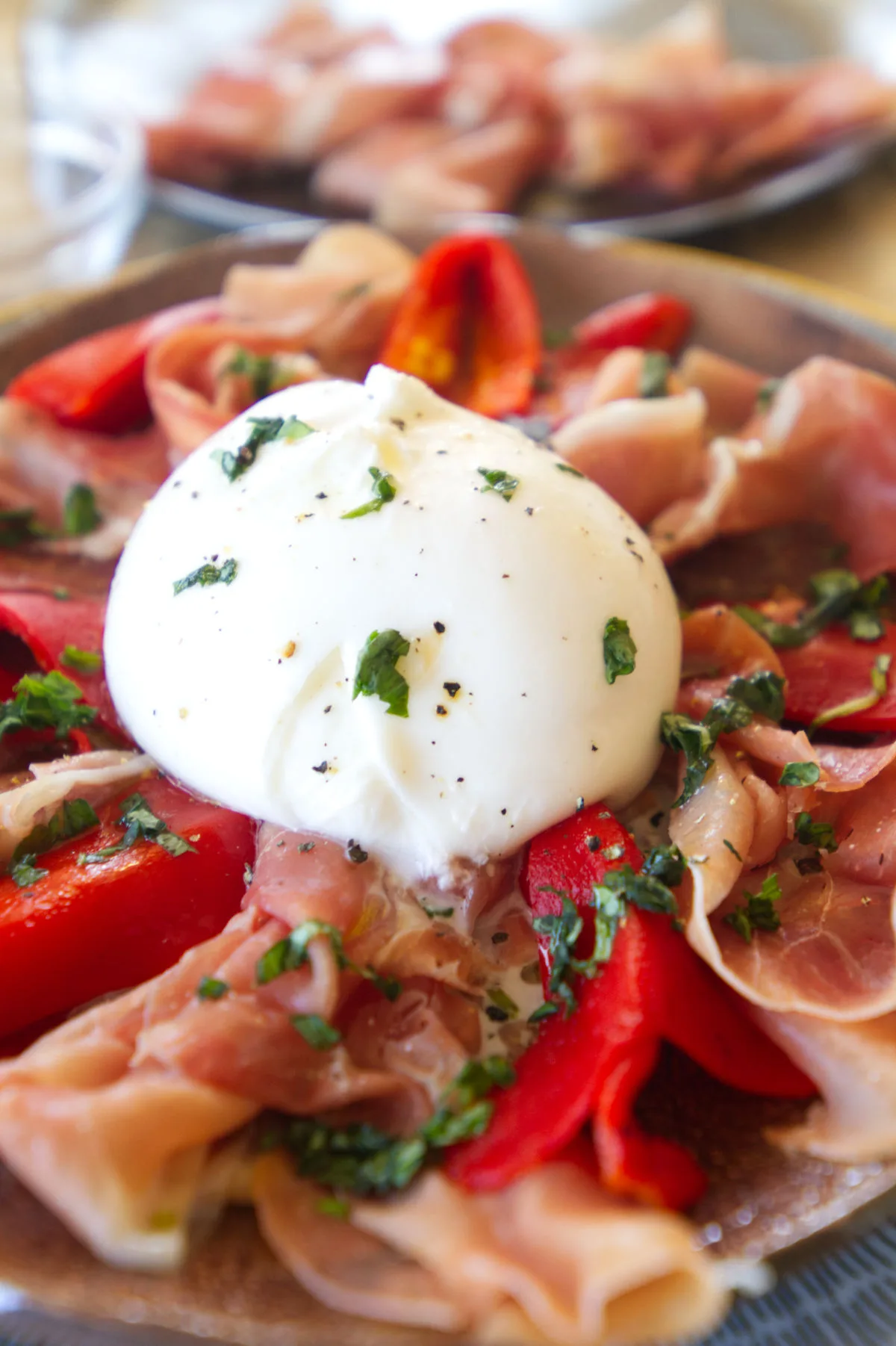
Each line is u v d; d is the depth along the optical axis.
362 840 0.22
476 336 0.33
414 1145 0.20
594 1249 0.19
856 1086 0.21
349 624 0.22
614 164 0.43
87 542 0.29
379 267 0.33
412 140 0.44
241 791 0.23
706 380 0.32
